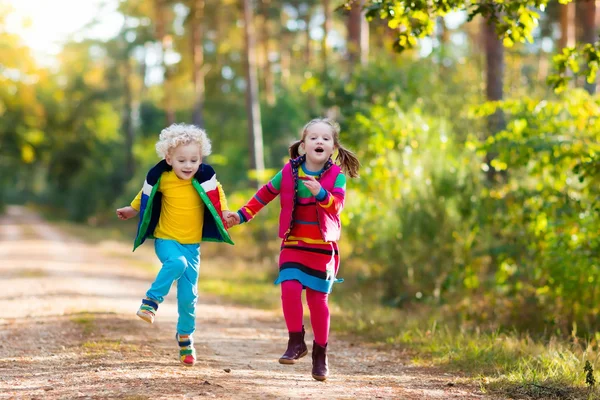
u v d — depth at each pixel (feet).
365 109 56.65
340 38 130.00
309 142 18.63
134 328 30.19
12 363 22.52
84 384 19.19
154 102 207.62
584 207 35.78
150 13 132.26
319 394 18.76
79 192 225.56
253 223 80.28
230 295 50.62
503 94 51.62
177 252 20.13
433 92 52.60
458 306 41.09
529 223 38.34
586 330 33.86
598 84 69.87
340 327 34.55
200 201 20.53
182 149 19.88
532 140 34.86
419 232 42.96
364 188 48.03
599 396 19.19
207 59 134.41
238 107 159.53
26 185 379.14
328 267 18.62
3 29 122.83
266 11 132.98
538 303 36.83
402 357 26.99
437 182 42.96
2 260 78.13
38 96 191.52
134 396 17.49
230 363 23.72
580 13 92.58
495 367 23.53
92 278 58.54
